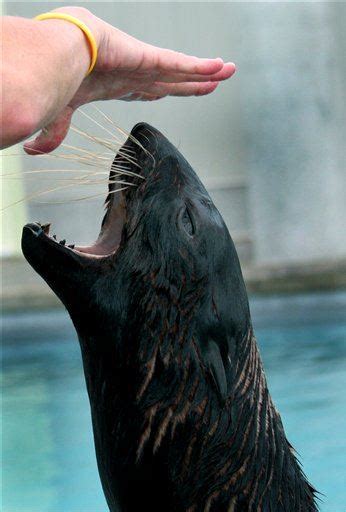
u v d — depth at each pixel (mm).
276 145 36594
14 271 33562
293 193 36344
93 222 32875
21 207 32656
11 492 17203
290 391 22375
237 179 36719
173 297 6066
